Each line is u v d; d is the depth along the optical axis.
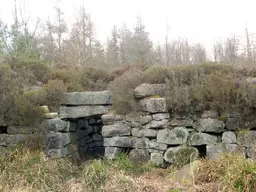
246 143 4.48
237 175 3.31
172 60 12.74
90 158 6.36
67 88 6.70
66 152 5.62
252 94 4.45
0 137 5.20
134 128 5.41
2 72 5.57
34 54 11.06
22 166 4.44
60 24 17.70
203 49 14.45
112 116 5.56
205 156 4.87
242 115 4.64
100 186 3.77
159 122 5.17
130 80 5.92
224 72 5.45
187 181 3.80
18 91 5.47
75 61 12.73
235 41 11.36
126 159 4.99
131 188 3.71
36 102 5.59
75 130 6.45
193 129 5.04
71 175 4.65
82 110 5.99
